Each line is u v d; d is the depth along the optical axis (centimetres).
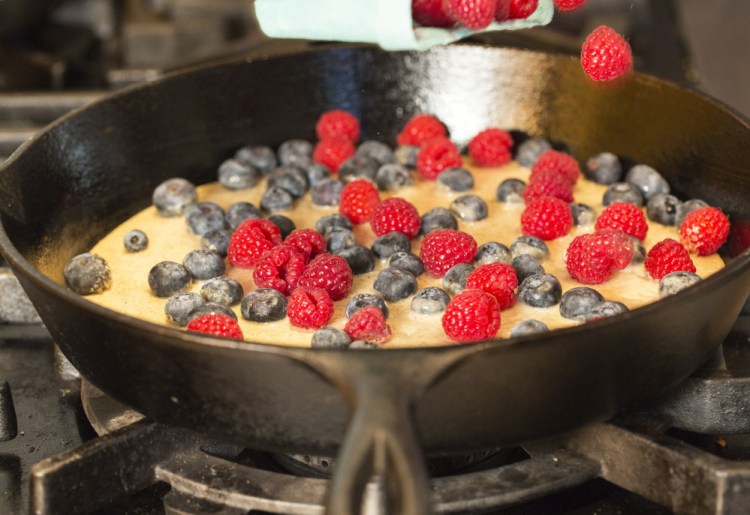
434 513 57
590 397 57
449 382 55
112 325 56
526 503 60
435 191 77
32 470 57
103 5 104
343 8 64
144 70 94
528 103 80
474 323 64
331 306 66
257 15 65
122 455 59
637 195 75
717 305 58
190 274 69
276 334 66
